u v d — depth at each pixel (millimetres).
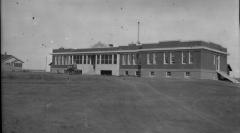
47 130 9445
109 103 14031
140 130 10656
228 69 49781
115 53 54656
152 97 16984
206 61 44031
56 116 10906
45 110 11484
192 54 43812
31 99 13000
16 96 13250
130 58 52531
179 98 17219
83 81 22688
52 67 64688
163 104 15117
